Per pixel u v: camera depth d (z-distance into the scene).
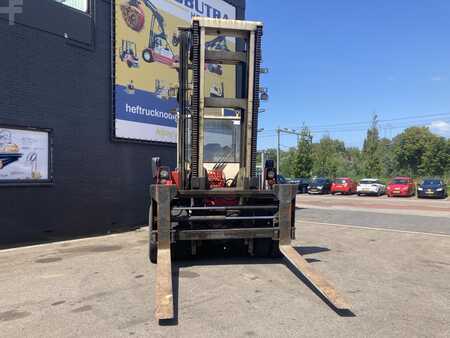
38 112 9.72
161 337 4.20
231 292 5.71
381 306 5.23
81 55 10.77
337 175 61.81
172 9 13.76
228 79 15.46
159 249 6.61
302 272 5.95
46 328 4.46
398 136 81.19
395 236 11.24
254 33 7.07
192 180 7.07
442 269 7.30
